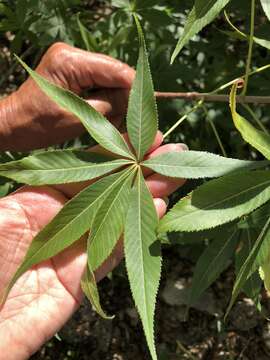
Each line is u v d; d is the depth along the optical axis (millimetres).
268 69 426
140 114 273
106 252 254
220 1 261
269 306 484
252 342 480
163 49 422
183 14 446
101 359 485
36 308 293
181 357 479
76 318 489
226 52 455
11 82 541
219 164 267
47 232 253
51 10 425
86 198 260
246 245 303
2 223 287
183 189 421
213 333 484
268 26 397
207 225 246
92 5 528
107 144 268
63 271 295
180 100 431
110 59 342
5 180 422
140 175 270
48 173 261
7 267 292
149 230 257
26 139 374
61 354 487
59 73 346
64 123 359
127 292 500
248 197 249
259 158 466
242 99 314
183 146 296
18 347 292
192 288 312
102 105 352
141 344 487
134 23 415
